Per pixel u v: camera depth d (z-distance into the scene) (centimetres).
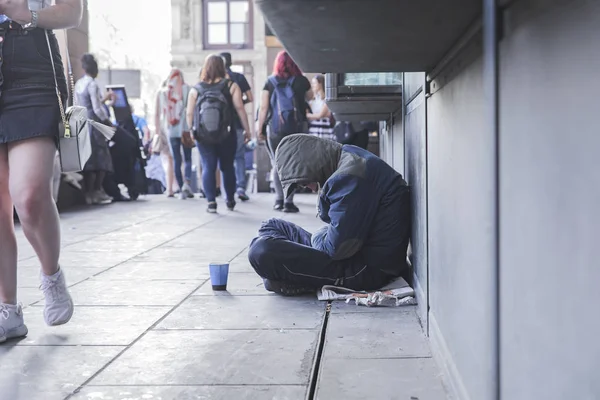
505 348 141
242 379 229
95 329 295
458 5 154
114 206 962
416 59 226
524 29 125
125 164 1056
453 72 204
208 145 809
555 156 110
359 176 340
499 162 130
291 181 353
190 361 250
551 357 114
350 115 558
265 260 352
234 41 2111
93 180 1007
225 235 620
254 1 151
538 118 118
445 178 224
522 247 128
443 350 229
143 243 572
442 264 234
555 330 112
